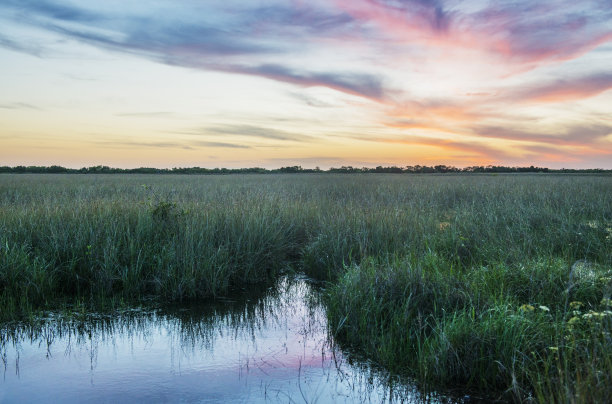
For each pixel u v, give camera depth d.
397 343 4.26
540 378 3.36
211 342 4.71
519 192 14.10
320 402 3.48
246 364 4.18
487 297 4.74
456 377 3.72
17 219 7.46
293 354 4.39
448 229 8.12
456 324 4.03
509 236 7.43
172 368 4.11
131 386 3.77
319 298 6.21
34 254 6.55
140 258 6.63
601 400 2.82
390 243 7.68
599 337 3.54
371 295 4.94
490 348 3.75
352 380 3.82
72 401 3.52
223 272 6.51
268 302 6.07
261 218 8.25
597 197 12.69
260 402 3.49
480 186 17.84
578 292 4.85
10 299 5.49
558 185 17.22
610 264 5.83
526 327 3.88
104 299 6.01
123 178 29.12
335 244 7.51
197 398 3.56
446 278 5.15
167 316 5.51
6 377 3.93
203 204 9.48
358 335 4.56
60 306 5.73
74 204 8.82
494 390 3.56
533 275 5.30
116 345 4.64
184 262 6.45
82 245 6.70
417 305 4.76
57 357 4.34
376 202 12.28
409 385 3.70
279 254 7.98
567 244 7.07
